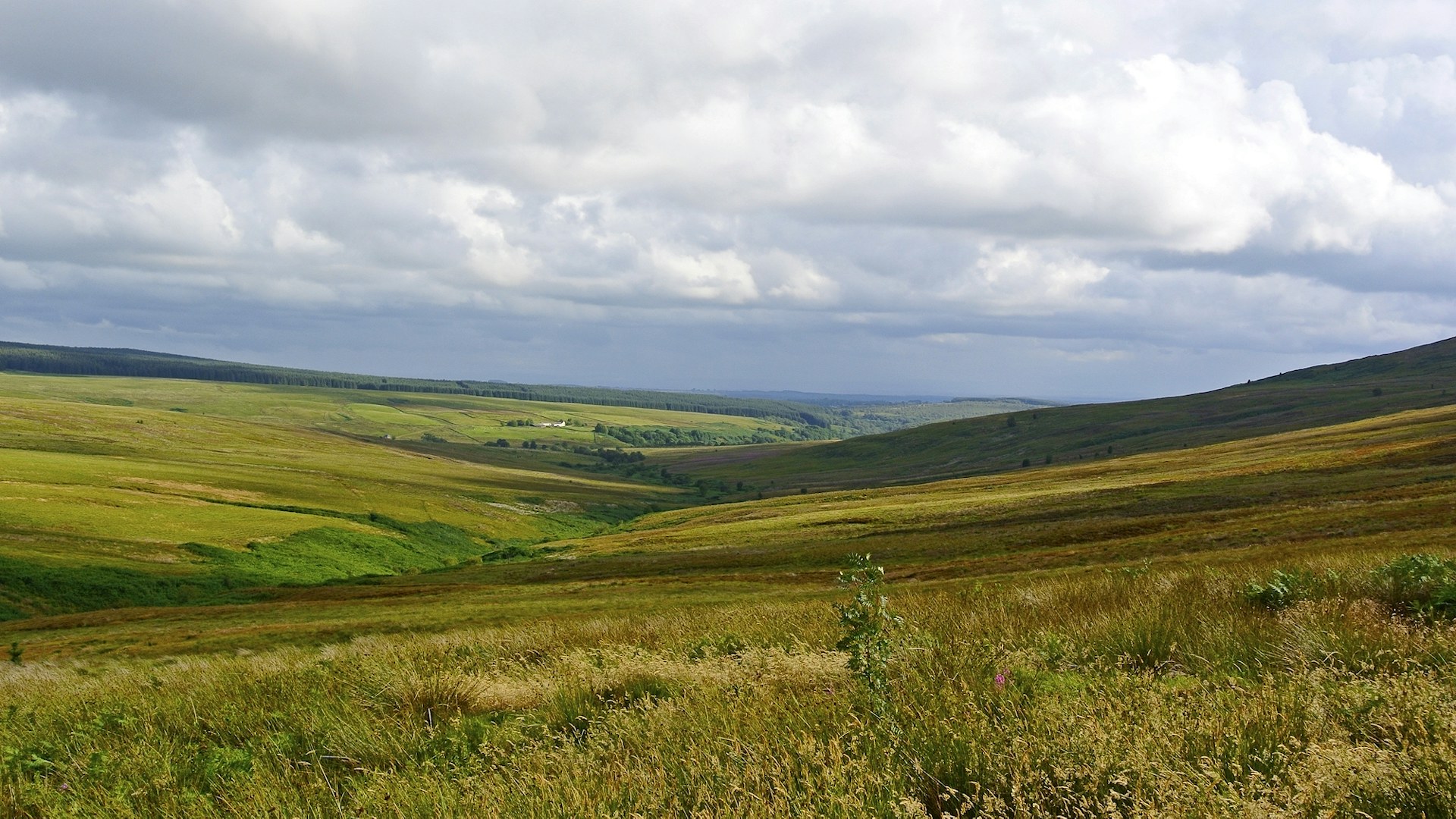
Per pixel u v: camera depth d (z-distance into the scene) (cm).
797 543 9231
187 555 9338
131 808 618
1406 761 428
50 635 5562
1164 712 540
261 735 791
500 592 6756
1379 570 1170
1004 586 1780
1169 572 1631
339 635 4278
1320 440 13538
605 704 761
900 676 730
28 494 11219
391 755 711
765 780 511
